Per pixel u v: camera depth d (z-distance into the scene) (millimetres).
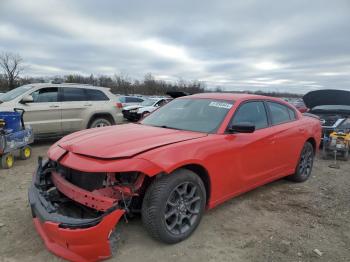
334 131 8719
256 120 4656
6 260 3084
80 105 9680
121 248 3309
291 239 3680
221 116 4250
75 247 2854
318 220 4230
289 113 5535
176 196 3377
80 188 3275
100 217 2840
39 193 3385
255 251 3396
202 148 3619
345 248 3531
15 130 6965
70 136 4105
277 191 5340
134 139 3564
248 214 4316
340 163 7980
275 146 4809
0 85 61281
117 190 3121
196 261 3164
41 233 3242
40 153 8117
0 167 6543
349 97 10312
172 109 4859
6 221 3893
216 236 3662
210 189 3777
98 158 3164
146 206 3211
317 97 10891
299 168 5746
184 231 3477
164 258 3178
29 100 8680
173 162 3223
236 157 4066
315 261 3250
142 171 3014
